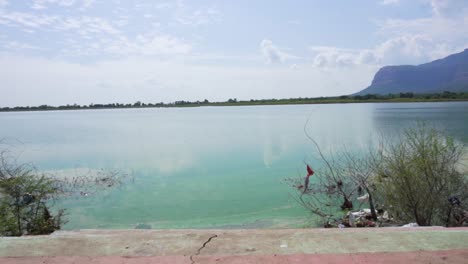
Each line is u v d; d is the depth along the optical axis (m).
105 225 9.82
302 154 22.00
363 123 42.72
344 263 2.55
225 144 28.69
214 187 14.28
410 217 7.76
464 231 3.13
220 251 2.82
